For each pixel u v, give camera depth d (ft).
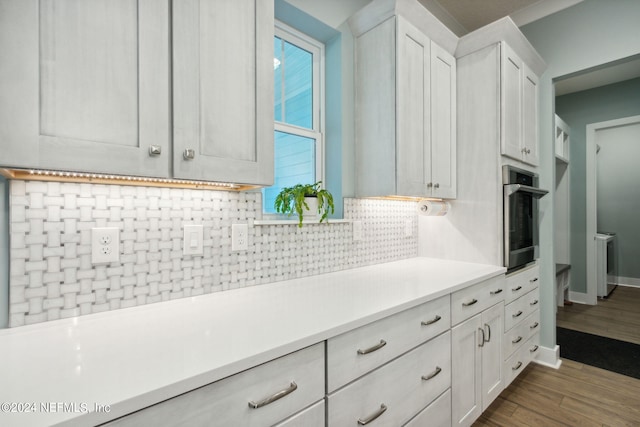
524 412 6.02
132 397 1.80
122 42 2.60
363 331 3.27
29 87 2.19
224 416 2.22
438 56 6.24
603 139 15.78
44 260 2.95
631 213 15.21
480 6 8.01
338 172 5.96
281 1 5.01
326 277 5.22
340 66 5.94
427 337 4.15
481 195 6.59
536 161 7.80
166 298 3.69
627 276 15.44
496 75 6.36
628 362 8.02
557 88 13.19
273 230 4.73
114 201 3.33
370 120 5.77
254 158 3.44
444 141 6.38
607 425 5.63
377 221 6.50
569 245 13.53
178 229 3.77
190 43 2.97
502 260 6.35
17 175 2.78
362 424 3.23
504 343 6.21
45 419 1.59
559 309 12.39
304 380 2.72
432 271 5.75
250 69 3.41
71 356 2.31
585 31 7.41
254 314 3.30
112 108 2.54
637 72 11.73
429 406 4.18
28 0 2.20
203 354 2.34
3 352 2.38
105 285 3.27
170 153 2.85
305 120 6.07
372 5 5.48
